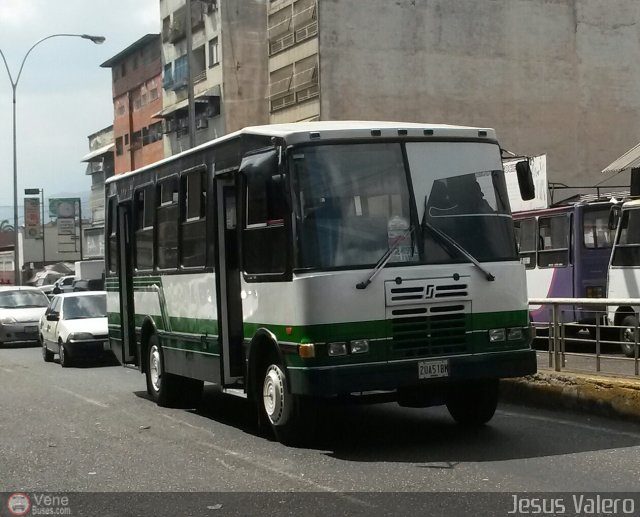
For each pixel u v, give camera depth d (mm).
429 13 50344
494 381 10391
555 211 21281
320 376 8953
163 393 13555
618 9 54125
